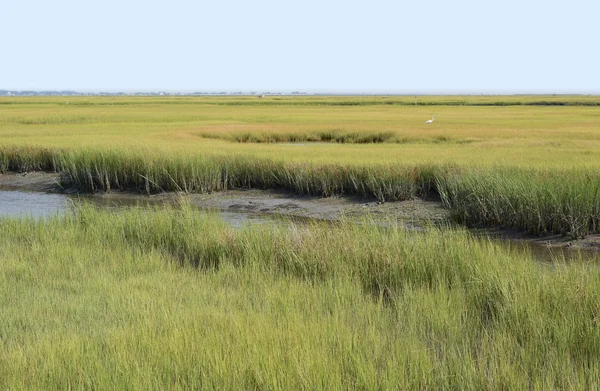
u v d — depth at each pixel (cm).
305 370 534
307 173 2106
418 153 2531
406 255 982
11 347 633
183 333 635
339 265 984
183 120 5616
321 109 8906
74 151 2570
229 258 1096
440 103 12181
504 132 3788
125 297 829
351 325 698
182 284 919
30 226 1345
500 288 795
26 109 8119
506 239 1500
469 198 1666
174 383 529
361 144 3412
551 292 766
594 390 512
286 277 953
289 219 1809
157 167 2314
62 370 555
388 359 564
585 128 4162
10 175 2697
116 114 6556
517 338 657
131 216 1360
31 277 948
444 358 575
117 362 561
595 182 1535
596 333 627
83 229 1316
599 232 1474
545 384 530
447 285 884
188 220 1291
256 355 565
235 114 6788
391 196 1947
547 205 1503
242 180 2292
